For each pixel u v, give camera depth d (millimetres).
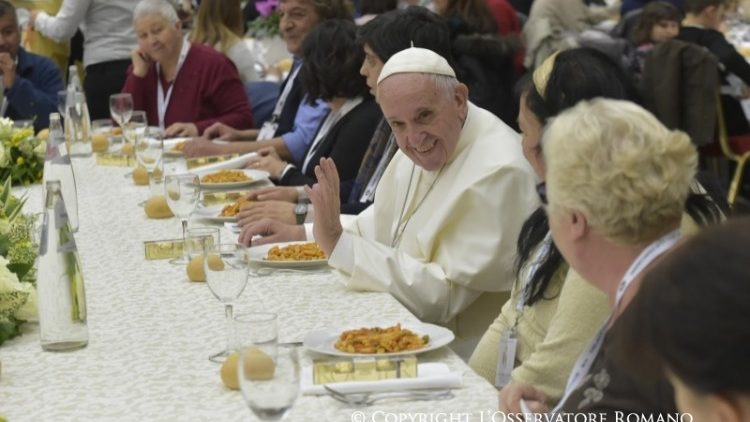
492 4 6895
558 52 2309
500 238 2842
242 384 1738
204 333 2422
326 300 2643
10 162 4383
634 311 1045
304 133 4910
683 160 1644
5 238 2652
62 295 2324
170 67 5914
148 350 2320
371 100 4344
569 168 1660
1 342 2387
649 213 1629
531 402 1951
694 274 983
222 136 5555
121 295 2756
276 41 7391
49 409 2014
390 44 3461
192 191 3193
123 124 4922
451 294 2834
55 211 2324
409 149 3006
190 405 2008
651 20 6949
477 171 2906
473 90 4348
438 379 2039
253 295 2701
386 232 3271
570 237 1688
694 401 989
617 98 2221
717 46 6422
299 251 2998
